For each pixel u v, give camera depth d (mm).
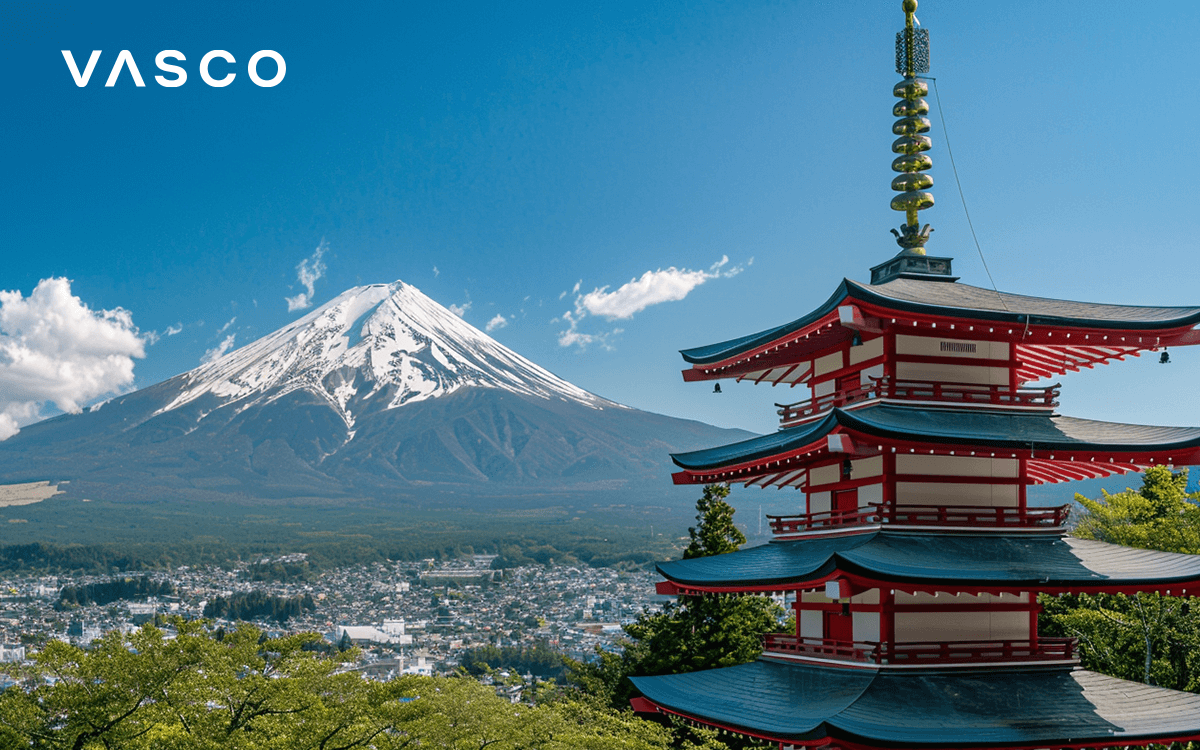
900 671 32156
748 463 36625
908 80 40438
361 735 36656
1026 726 29766
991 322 34094
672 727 47719
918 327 34562
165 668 33625
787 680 34625
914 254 39969
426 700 38156
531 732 41531
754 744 48750
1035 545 33969
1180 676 51656
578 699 65312
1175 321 34688
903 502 33812
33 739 32781
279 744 33500
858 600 34062
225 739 34062
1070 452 32906
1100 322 34500
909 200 40188
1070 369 39625
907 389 34625
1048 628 57094
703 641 58031
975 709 30703
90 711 32156
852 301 33250
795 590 32938
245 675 36375
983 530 33938
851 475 35719
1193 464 33094
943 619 33438
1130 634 52500
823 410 37312
